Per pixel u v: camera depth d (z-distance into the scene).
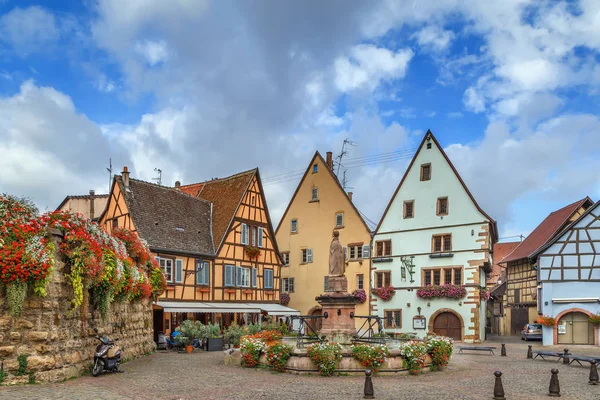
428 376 15.16
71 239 12.82
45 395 10.46
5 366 11.34
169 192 32.78
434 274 33.50
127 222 28.84
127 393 11.40
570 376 15.91
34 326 11.76
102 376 13.83
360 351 14.89
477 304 31.53
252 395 11.64
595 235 29.19
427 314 33.22
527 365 18.97
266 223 35.91
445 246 33.38
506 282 45.62
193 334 23.45
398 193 35.81
